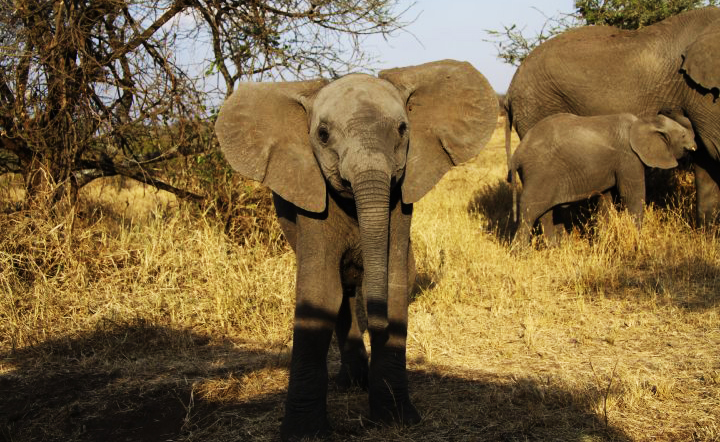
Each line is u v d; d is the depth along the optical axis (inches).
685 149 325.7
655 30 352.5
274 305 239.8
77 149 283.7
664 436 141.4
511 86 388.5
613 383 172.1
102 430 157.9
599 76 355.6
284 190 140.0
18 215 262.1
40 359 201.6
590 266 280.8
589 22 458.3
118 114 291.7
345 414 156.0
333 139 129.1
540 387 167.3
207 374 188.2
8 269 245.0
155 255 261.3
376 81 136.5
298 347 142.6
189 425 155.3
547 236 339.6
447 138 146.6
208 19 300.8
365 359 175.0
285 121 142.3
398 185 143.6
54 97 279.7
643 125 324.2
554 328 223.3
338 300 144.3
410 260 160.7
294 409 142.4
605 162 324.8
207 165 302.5
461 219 387.9
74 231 264.5
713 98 329.7
